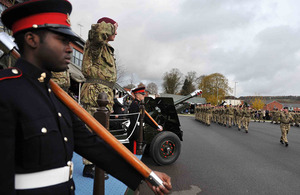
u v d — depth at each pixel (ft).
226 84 200.54
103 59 8.80
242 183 13.37
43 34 2.88
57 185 2.76
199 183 13.05
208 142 28.32
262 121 97.81
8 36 3.57
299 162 19.51
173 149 16.11
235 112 58.39
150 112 17.83
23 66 2.83
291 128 67.05
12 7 2.77
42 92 2.85
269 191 12.26
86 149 3.49
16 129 2.48
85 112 3.43
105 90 8.87
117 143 3.52
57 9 2.94
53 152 2.72
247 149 24.62
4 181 2.24
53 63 3.01
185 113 157.17
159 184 3.49
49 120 2.74
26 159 2.52
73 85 40.68
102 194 4.87
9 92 2.44
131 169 3.64
